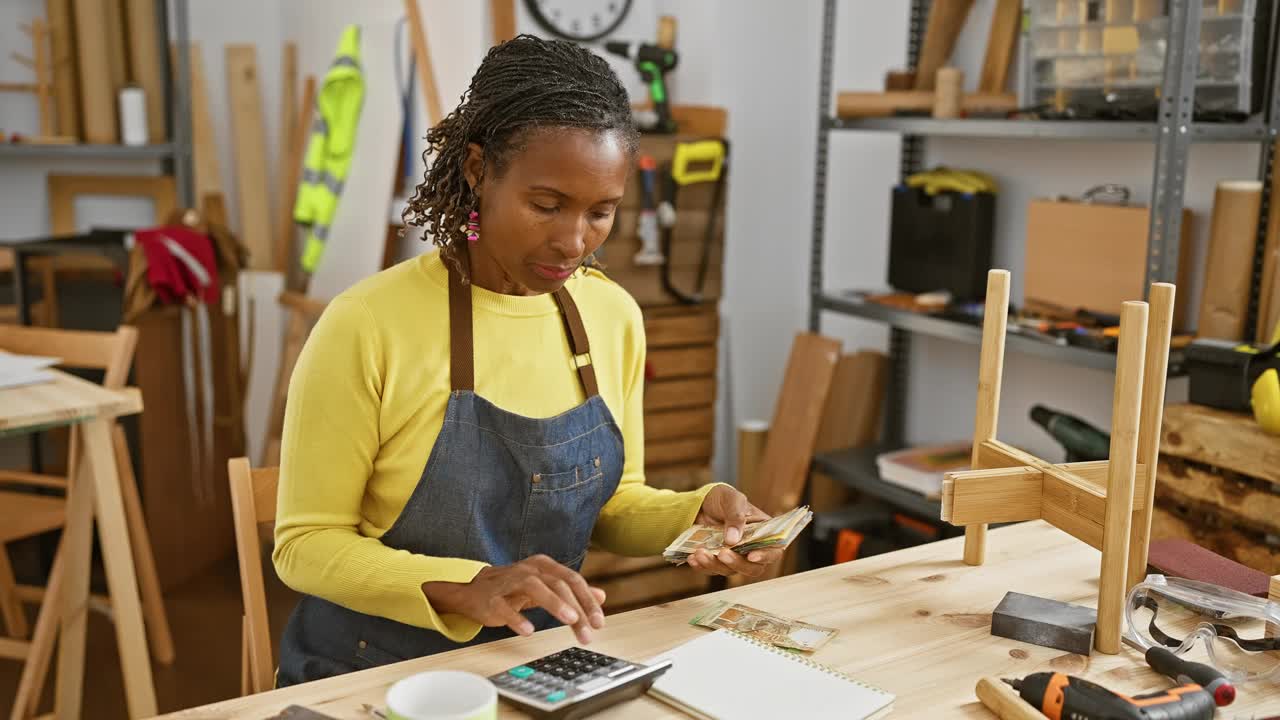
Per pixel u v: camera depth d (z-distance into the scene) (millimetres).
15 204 4016
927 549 1558
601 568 3328
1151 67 2375
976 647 1251
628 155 1281
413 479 1364
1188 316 2646
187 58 3793
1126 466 1204
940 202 3070
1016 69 3014
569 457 1420
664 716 1087
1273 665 1229
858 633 1279
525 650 1223
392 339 1338
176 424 3506
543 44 1280
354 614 1419
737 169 3729
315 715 1062
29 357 2672
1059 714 1059
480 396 1368
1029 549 1558
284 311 4012
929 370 3410
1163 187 2289
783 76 3787
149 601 2922
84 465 2441
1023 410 3109
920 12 3324
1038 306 2801
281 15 4172
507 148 1234
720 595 1387
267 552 3791
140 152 3789
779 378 3980
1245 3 2248
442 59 3334
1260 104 2330
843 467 3154
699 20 3670
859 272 3652
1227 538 2141
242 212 4184
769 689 1120
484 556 1396
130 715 2459
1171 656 1181
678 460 3590
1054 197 2965
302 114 3893
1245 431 2057
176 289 3330
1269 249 2381
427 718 928
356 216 3467
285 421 1357
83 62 3797
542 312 1425
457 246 1375
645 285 3418
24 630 3049
